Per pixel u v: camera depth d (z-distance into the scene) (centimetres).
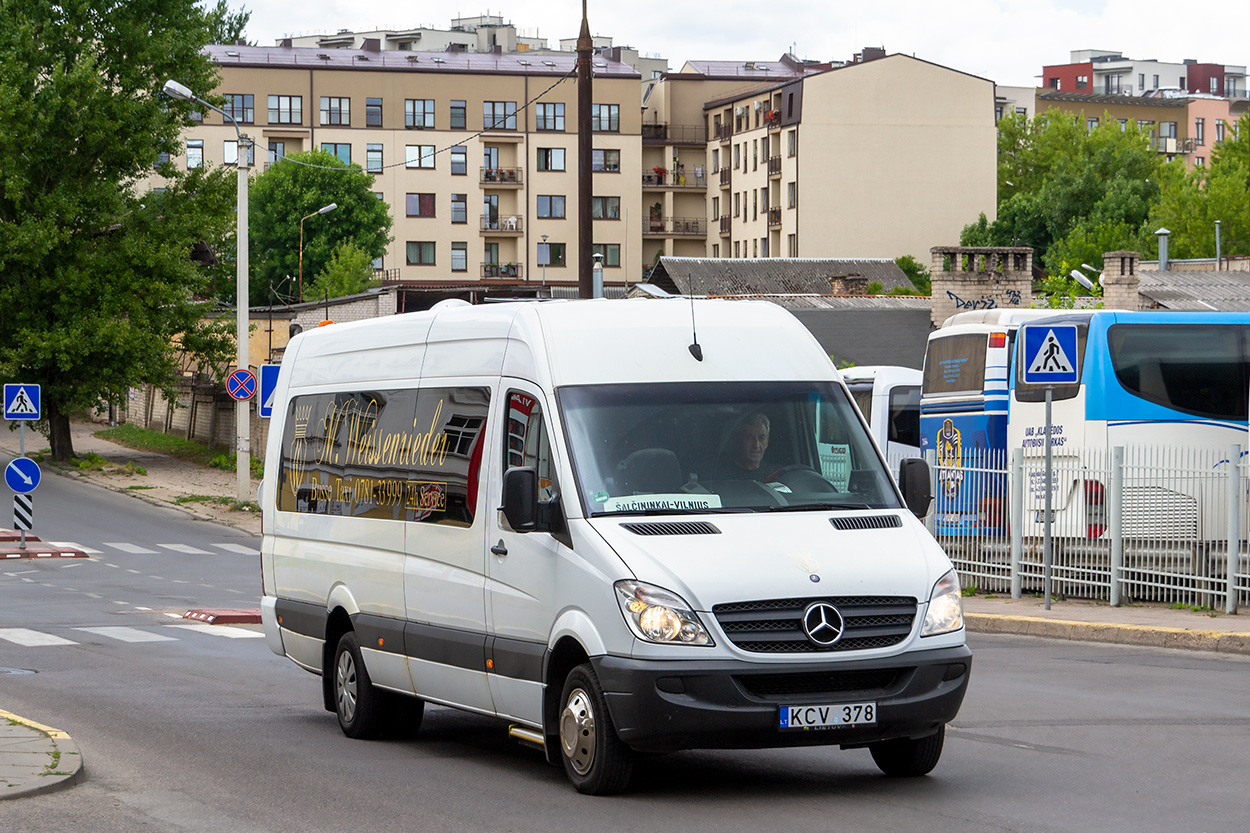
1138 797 888
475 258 12606
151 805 909
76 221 5722
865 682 873
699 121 13450
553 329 999
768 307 1046
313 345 1357
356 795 939
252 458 5716
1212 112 17500
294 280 10806
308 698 1452
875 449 995
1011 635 1827
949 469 2238
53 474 5456
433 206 12506
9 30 5594
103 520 4241
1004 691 1338
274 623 1359
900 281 9144
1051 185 12075
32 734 1103
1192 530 1881
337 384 1280
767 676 851
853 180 11806
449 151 12519
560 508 933
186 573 3127
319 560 1264
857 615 870
